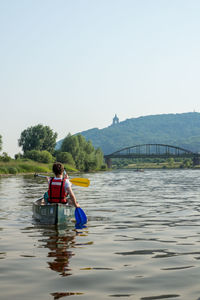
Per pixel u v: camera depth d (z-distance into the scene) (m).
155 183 37.28
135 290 4.63
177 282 4.93
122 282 4.95
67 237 8.07
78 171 107.75
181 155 195.88
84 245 7.25
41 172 79.94
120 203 15.80
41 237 8.05
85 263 5.89
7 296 4.41
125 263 5.92
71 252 6.65
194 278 5.10
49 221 9.92
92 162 114.38
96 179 49.91
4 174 65.75
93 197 19.00
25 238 7.93
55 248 6.96
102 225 9.80
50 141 126.88
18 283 4.90
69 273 5.35
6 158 78.94
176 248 7.02
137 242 7.58
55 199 10.10
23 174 69.69
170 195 20.67
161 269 5.56
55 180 10.15
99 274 5.30
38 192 21.67
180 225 9.86
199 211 13.05
